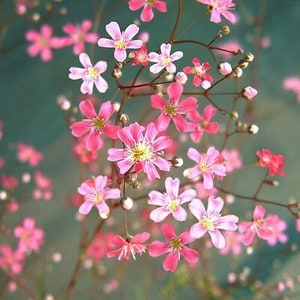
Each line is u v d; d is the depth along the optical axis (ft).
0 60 1.29
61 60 1.30
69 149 1.24
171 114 0.69
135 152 0.67
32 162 1.09
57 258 1.05
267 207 1.20
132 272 1.16
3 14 1.28
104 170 0.94
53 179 1.22
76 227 1.19
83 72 0.69
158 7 0.71
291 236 1.18
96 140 0.69
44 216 1.19
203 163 0.70
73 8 1.31
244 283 1.08
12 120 1.26
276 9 1.38
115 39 0.69
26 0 1.15
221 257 1.17
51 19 1.29
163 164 0.67
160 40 1.30
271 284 1.15
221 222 0.67
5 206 1.05
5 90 1.28
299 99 1.22
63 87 1.29
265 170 1.23
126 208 0.68
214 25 1.33
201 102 1.24
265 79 1.31
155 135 0.67
